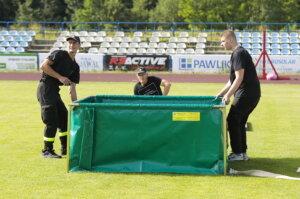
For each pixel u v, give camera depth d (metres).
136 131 7.14
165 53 33.72
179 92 19.38
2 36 36.16
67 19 69.50
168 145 7.12
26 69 31.14
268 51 33.44
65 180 6.79
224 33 7.70
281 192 6.27
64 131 8.42
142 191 6.28
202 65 30.27
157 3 69.81
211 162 7.07
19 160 8.00
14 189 6.38
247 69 7.65
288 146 9.22
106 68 30.91
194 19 52.00
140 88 9.53
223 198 6.02
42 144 9.37
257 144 9.41
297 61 29.92
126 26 63.59
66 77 8.20
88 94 18.52
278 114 13.36
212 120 7.00
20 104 15.43
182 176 6.96
